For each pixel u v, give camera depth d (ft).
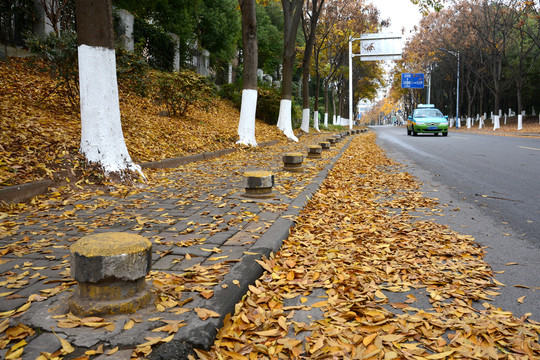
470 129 130.21
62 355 6.13
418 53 140.67
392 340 7.17
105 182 20.80
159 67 64.95
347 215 17.07
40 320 7.11
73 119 30.22
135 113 40.42
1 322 7.07
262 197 18.42
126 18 55.93
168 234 12.90
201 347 6.48
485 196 20.98
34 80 37.50
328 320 7.97
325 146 45.11
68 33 31.91
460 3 107.14
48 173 19.31
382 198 21.18
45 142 22.21
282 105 62.80
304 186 21.67
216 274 9.32
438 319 8.09
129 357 6.05
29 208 16.33
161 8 67.15
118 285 7.32
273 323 7.84
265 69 130.21
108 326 6.85
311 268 10.78
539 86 146.82
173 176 25.25
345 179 26.58
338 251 12.29
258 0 69.56
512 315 8.22
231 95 79.92
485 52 121.08
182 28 71.82
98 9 21.16
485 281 9.95
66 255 10.91
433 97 200.85
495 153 42.55
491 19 108.37
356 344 7.09
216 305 7.73
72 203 17.44
